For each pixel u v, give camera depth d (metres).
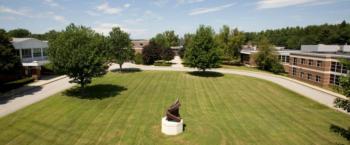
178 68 53.91
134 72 45.00
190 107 20.95
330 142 13.98
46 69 37.97
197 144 13.21
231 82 35.75
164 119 14.99
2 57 21.95
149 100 22.81
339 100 9.24
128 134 14.30
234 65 66.06
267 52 54.69
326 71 34.91
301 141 14.04
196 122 16.89
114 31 42.38
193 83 33.84
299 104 23.27
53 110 18.58
